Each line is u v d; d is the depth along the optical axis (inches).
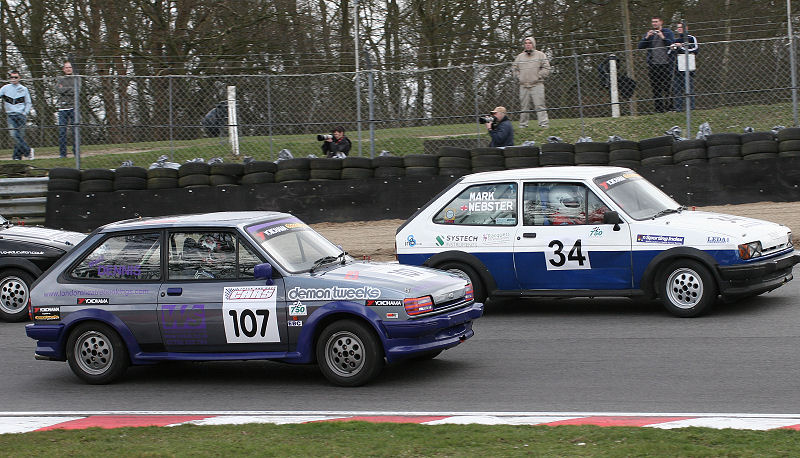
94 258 515.2
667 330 559.5
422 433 360.5
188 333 489.4
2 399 488.4
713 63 1060.5
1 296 707.4
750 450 314.5
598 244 606.9
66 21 1680.6
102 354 509.7
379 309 459.2
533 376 472.1
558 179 629.6
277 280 480.1
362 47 1659.7
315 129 1111.0
